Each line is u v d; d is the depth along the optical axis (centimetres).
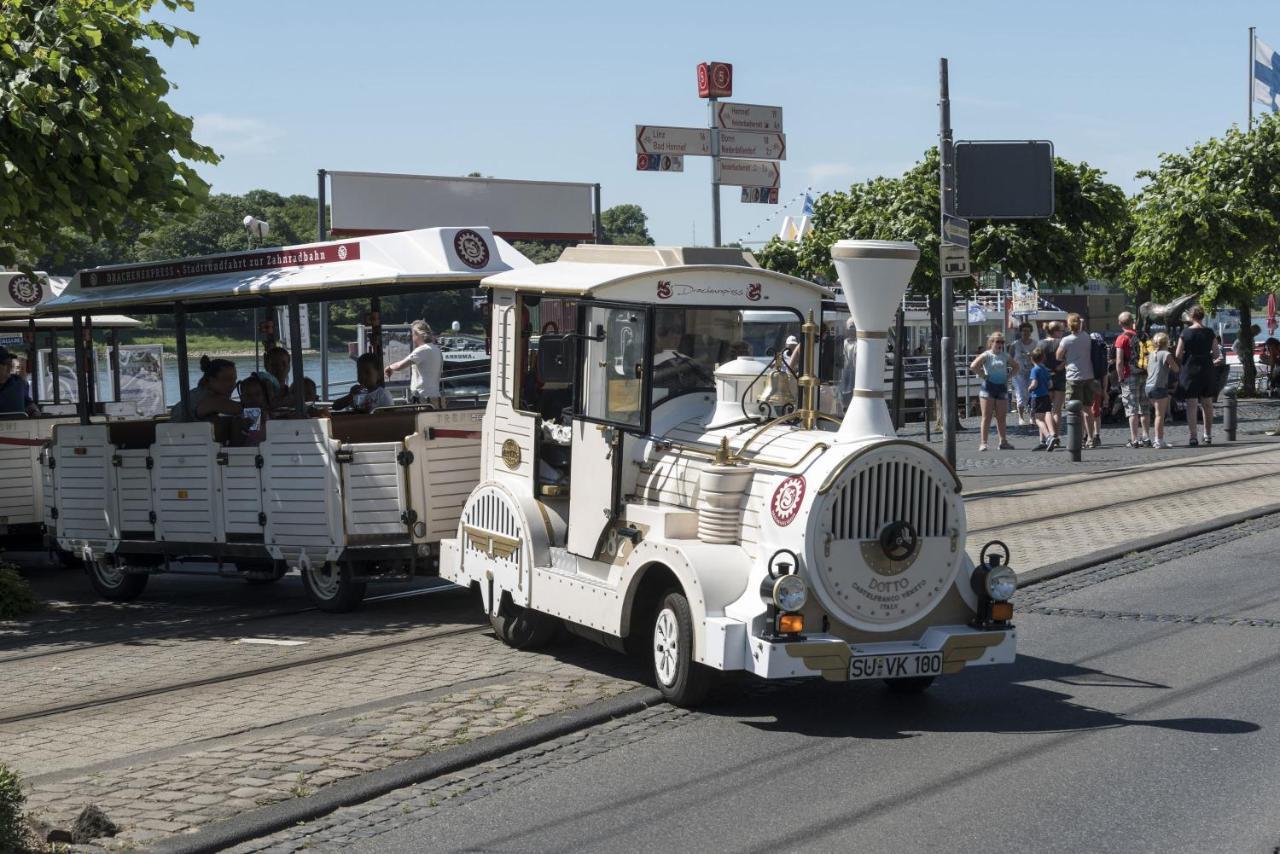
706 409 883
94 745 781
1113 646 948
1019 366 2658
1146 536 1359
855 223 3052
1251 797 634
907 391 2948
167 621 1230
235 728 801
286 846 603
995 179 1356
